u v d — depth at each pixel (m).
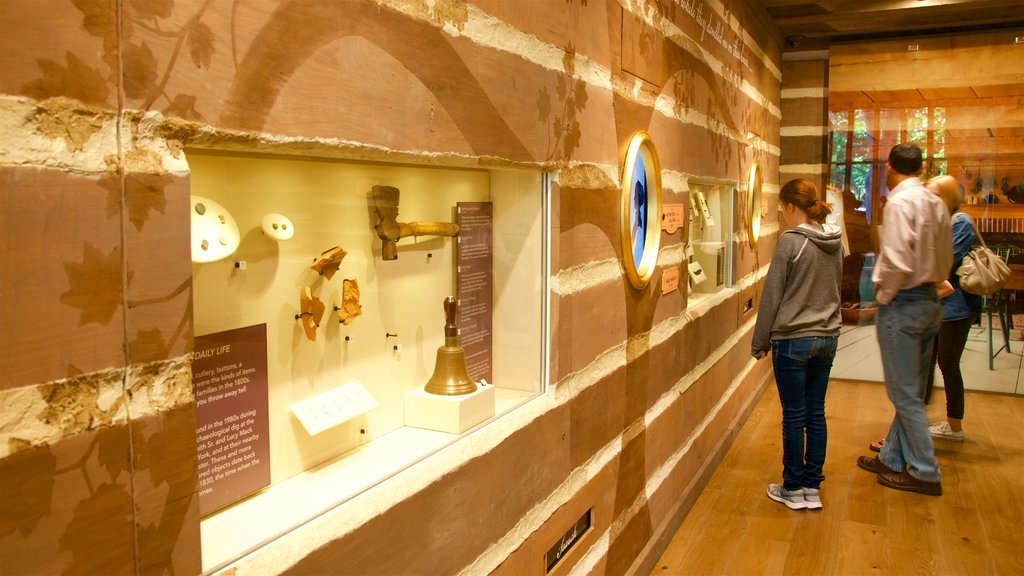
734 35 4.00
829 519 3.33
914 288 3.37
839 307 3.29
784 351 3.26
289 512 1.16
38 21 0.71
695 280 3.51
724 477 3.82
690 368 3.38
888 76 5.76
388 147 1.23
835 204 6.00
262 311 1.21
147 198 0.82
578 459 2.14
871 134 5.86
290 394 1.29
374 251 1.47
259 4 0.96
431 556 1.42
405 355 1.60
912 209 3.25
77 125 0.75
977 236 4.20
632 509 2.65
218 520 1.13
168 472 0.86
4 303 0.70
